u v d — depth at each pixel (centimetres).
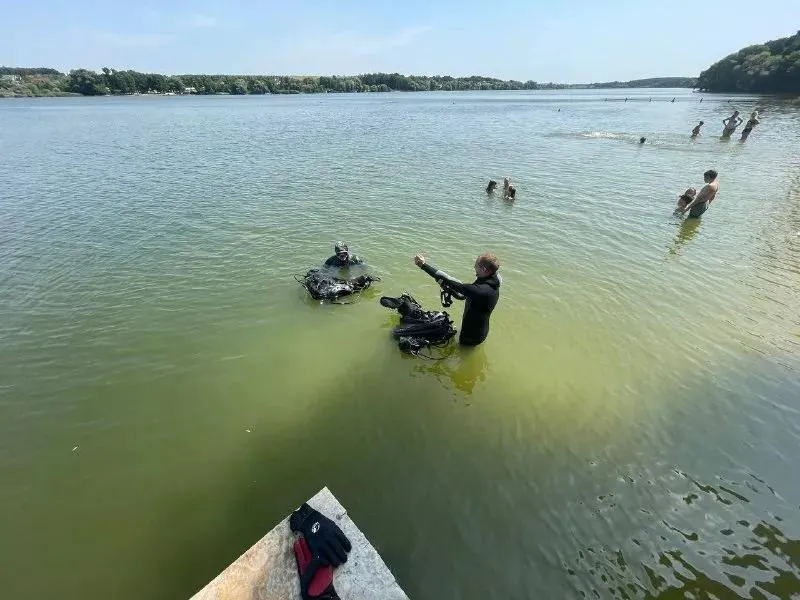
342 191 2119
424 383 781
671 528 527
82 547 516
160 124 5709
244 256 1344
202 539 521
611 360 840
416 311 923
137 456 643
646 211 1772
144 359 864
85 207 1881
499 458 626
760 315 991
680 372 803
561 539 515
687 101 9512
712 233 1511
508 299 1072
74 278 1209
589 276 1195
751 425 681
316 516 470
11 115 7381
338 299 1074
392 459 625
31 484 601
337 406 731
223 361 855
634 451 636
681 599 451
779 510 548
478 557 495
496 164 2806
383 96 18325
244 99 14712
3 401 756
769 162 2633
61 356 877
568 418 698
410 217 1709
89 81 16375
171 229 1588
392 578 423
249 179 2395
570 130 4700
